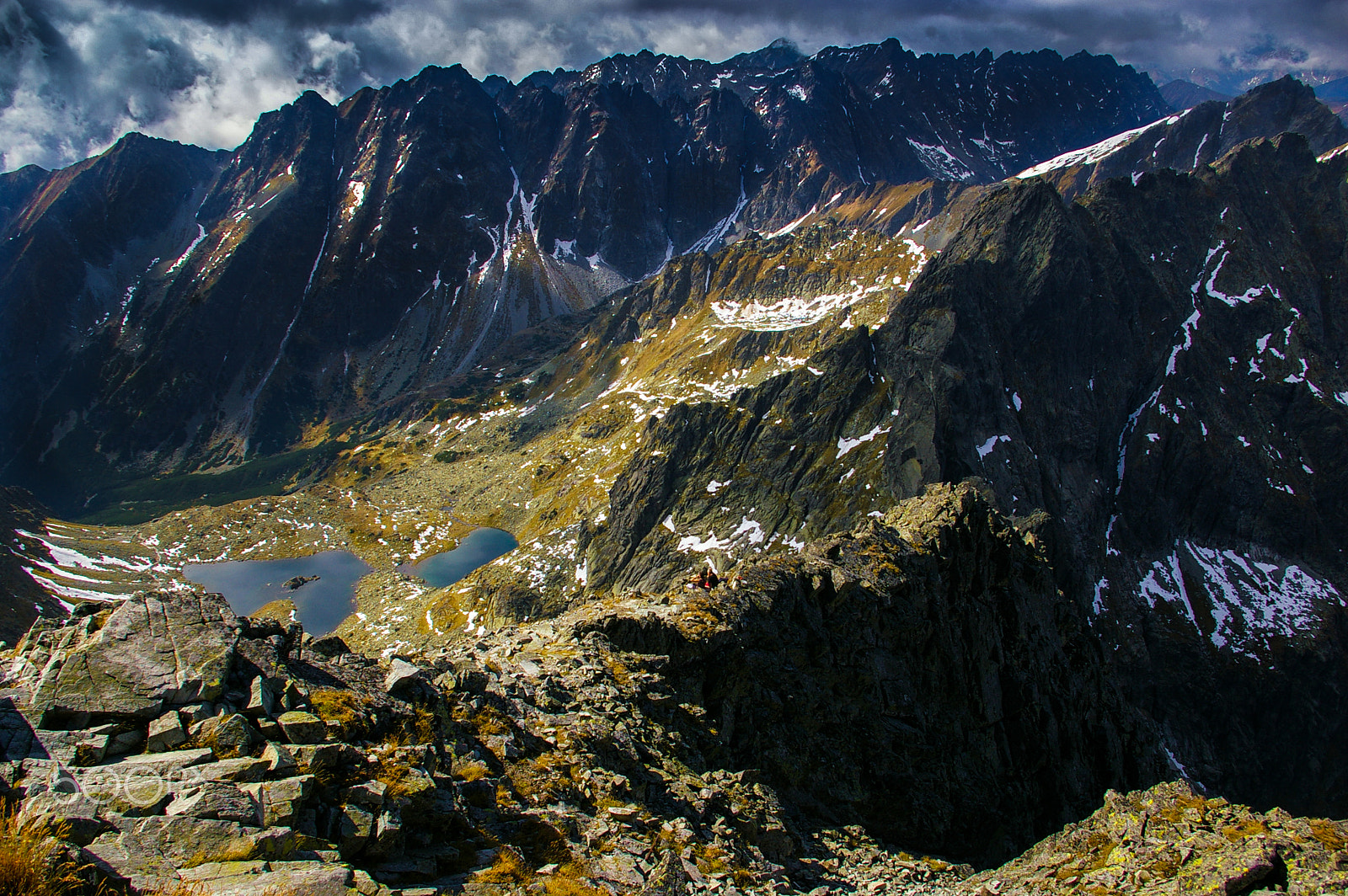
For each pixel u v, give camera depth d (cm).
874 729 4256
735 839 2472
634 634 3609
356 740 1823
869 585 4794
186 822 1323
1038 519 17800
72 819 1251
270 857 1329
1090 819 2970
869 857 3184
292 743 1658
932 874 3133
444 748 2072
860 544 5197
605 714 2869
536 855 1845
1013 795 4925
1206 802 2634
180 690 1642
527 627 3734
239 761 1502
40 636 1739
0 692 1528
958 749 4809
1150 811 2708
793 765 3688
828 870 2877
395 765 1736
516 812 1962
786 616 4256
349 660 2234
